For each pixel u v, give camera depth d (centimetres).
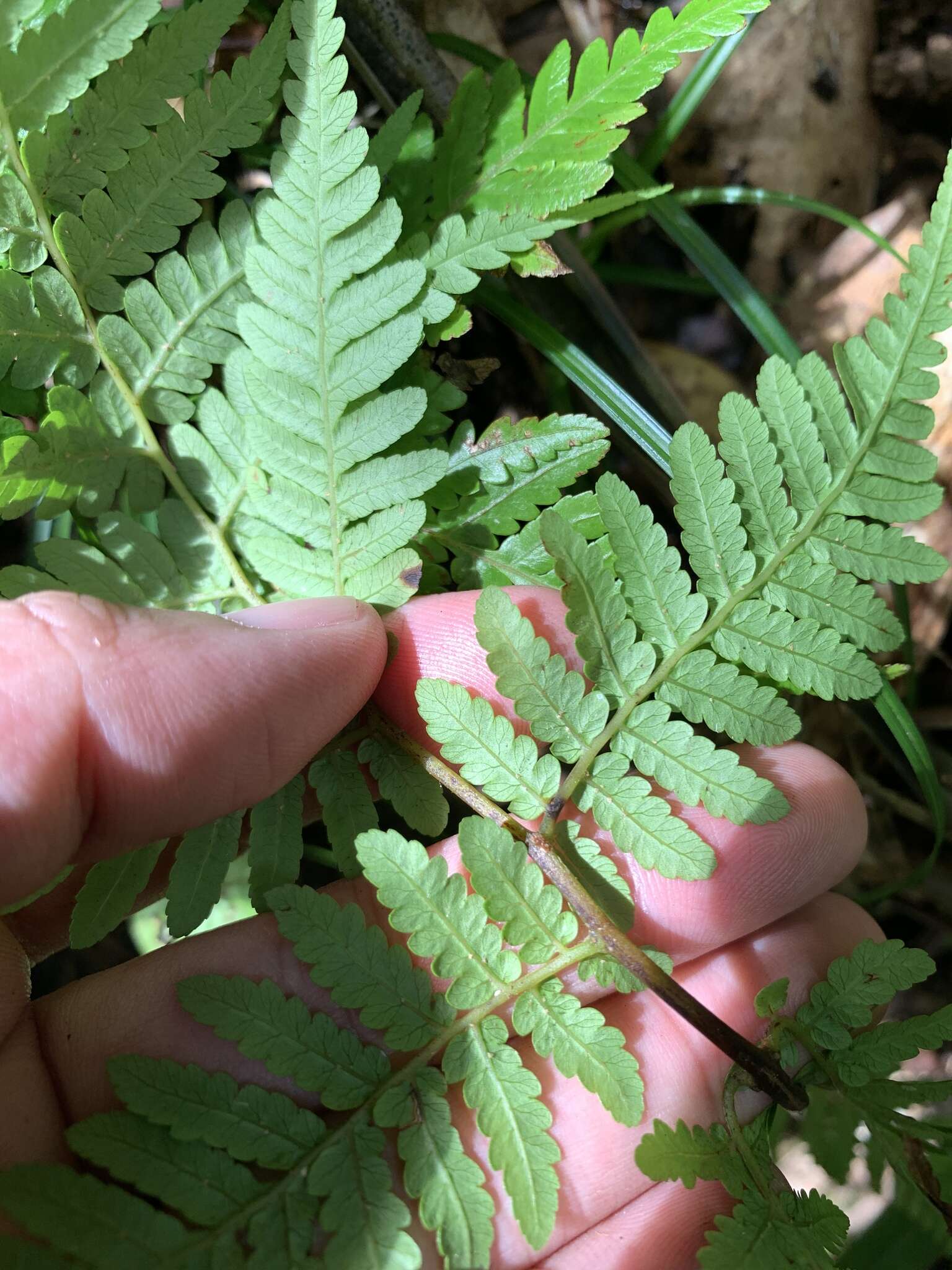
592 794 10
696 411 17
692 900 11
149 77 9
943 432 17
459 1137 9
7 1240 8
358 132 9
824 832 11
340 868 11
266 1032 9
